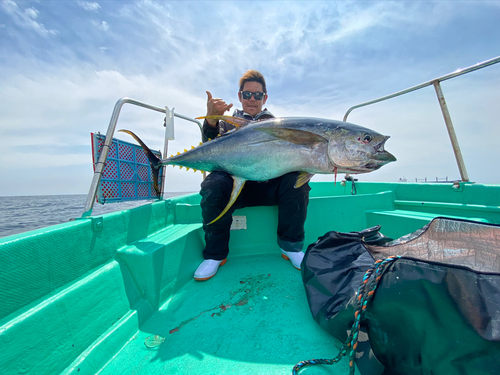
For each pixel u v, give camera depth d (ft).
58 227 3.56
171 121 7.50
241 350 3.52
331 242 4.73
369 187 10.73
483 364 1.96
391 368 2.59
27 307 2.95
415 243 4.14
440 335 2.22
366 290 2.85
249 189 6.89
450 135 7.16
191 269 6.03
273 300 4.79
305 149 5.88
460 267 2.30
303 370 3.11
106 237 4.50
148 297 4.58
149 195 8.03
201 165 6.40
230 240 7.18
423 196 8.16
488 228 3.48
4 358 2.54
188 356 3.44
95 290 3.78
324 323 3.62
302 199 6.12
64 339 3.11
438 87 6.94
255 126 6.05
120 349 3.63
